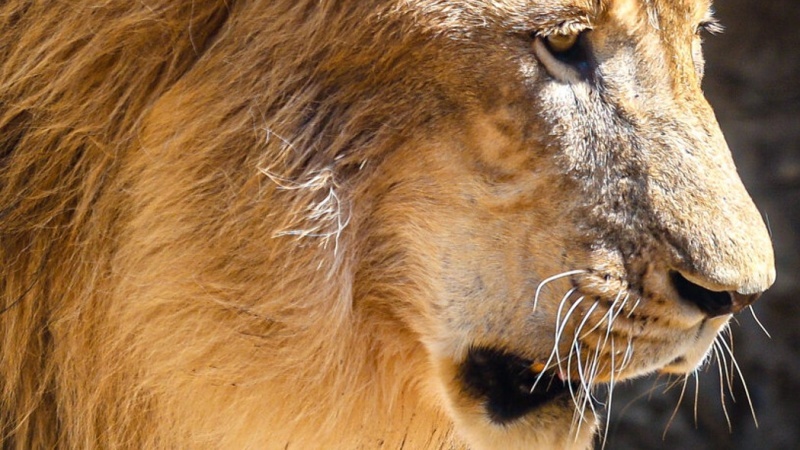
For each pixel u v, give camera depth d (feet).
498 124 12.36
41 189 12.47
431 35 12.31
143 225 12.42
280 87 12.37
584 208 12.41
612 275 12.41
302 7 12.34
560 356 12.46
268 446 12.58
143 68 12.41
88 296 12.47
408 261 12.50
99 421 12.57
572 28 12.35
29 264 12.50
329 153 12.40
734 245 12.39
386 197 12.46
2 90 12.48
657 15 12.46
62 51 12.43
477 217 12.42
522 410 12.57
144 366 12.50
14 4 12.47
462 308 12.48
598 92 12.42
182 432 12.55
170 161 12.40
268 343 12.47
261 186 12.38
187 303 12.45
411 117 12.37
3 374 12.60
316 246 12.42
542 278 12.43
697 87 12.55
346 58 12.35
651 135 12.43
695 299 12.43
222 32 12.37
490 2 12.30
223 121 12.39
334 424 12.59
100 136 12.43
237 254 12.41
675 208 12.41
